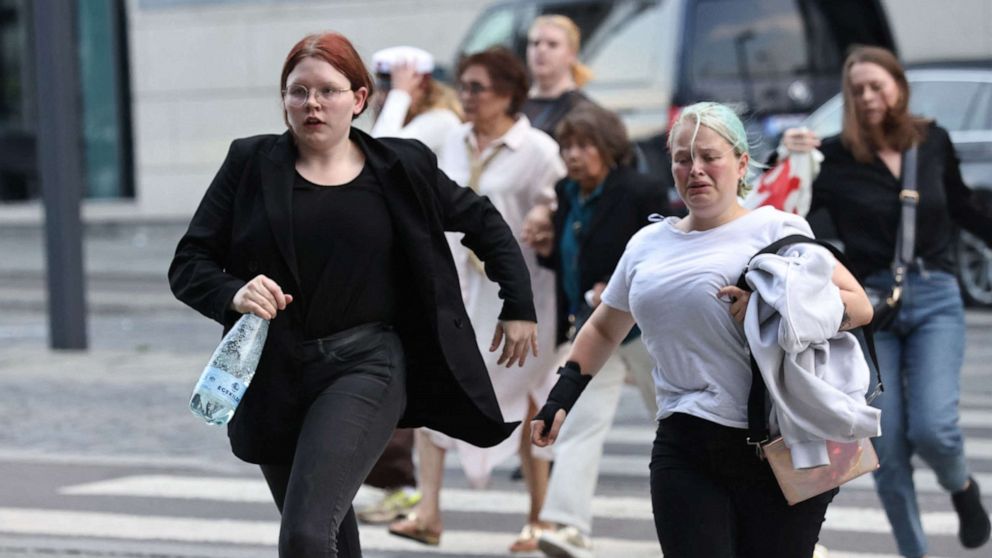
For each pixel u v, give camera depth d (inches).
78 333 1274.6
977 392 1020.5
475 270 671.8
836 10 1440.7
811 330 395.9
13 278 1931.6
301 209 430.6
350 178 437.7
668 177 1352.1
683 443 421.4
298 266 428.5
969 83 1338.6
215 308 422.0
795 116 1396.4
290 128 439.8
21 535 703.7
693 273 418.9
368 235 433.1
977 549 660.1
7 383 1129.4
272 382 429.7
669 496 421.7
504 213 672.4
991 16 1932.8
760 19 1398.9
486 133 679.7
